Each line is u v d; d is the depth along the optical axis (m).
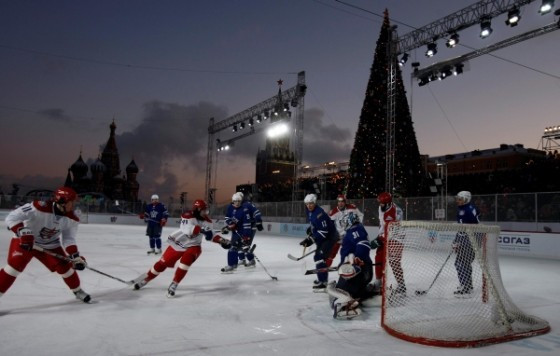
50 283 5.71
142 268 7.56
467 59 14.74
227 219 7.72
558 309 5.02
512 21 12.30
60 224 4.39
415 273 4.76
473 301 4.34
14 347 3.15
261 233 23.38
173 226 29.77
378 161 18.52
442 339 3.46
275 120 23.48
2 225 20.72
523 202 14.09
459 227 4.29
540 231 13.56
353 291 4.43
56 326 3.71
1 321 3.83
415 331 3.69
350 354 3.20
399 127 18.58
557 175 20.27
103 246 11.88
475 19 13.27
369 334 3.75
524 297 5.79
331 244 5.84
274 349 3.27
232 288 5.82
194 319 4.09
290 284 6.24
